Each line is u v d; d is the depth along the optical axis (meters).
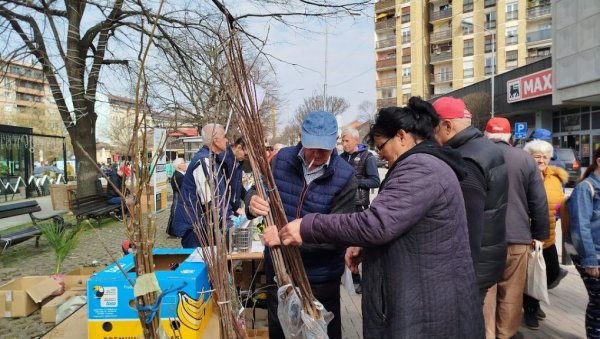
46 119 38.38
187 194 3.12
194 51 6.71
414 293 1.60
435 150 1.73
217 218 1.84
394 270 1.64
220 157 3.00
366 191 4.71
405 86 50.16
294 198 2.37
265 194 1.98
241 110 1.94
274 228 1.92
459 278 1.63
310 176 2.37
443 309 1.60
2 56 7.44
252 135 1.95
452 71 46.06
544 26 39.44
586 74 15.12
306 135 2.21
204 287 1.90
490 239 2.63
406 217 1.57
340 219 1.65
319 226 1.68
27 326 3.86
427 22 48.53
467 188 2.32
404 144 1.83
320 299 2.33
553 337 3.59
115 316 1.80
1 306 4.03
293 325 1.89
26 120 37.91
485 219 2.62
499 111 24.66
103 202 10.05
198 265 1.98
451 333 1.60
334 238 1.66
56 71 7.45
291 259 1.92
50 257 6.70
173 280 1.79
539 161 3.97
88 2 7.02
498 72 41.72
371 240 1.58
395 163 1.76
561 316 4.03
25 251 7.14
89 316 1.80
